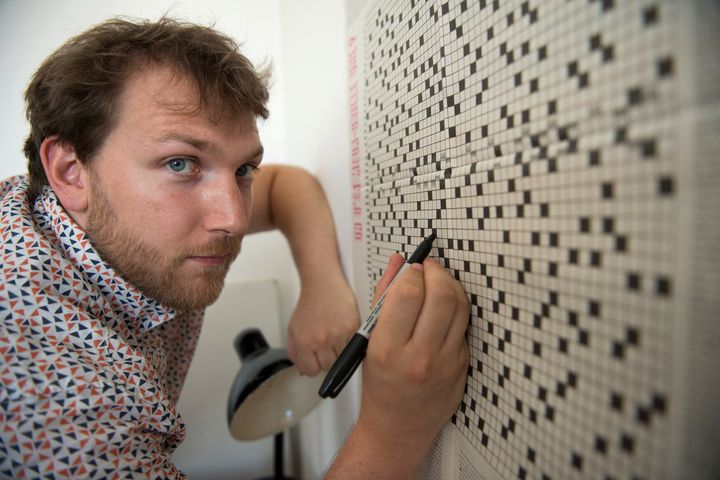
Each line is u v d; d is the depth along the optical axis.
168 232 0.49
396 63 0.47
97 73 0.46
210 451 1.17
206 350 1.16
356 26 0.60
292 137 1.14
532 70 0.25
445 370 0.34
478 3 0.30
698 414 0.18
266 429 0.80
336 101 0.73
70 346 0.40
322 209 0.80
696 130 0.17
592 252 0.22
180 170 0.48
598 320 0.22
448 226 0.37
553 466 0.26
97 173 0.49
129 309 0.54
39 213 0.54
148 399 0.43
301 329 0.69
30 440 0.34
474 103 0.32
